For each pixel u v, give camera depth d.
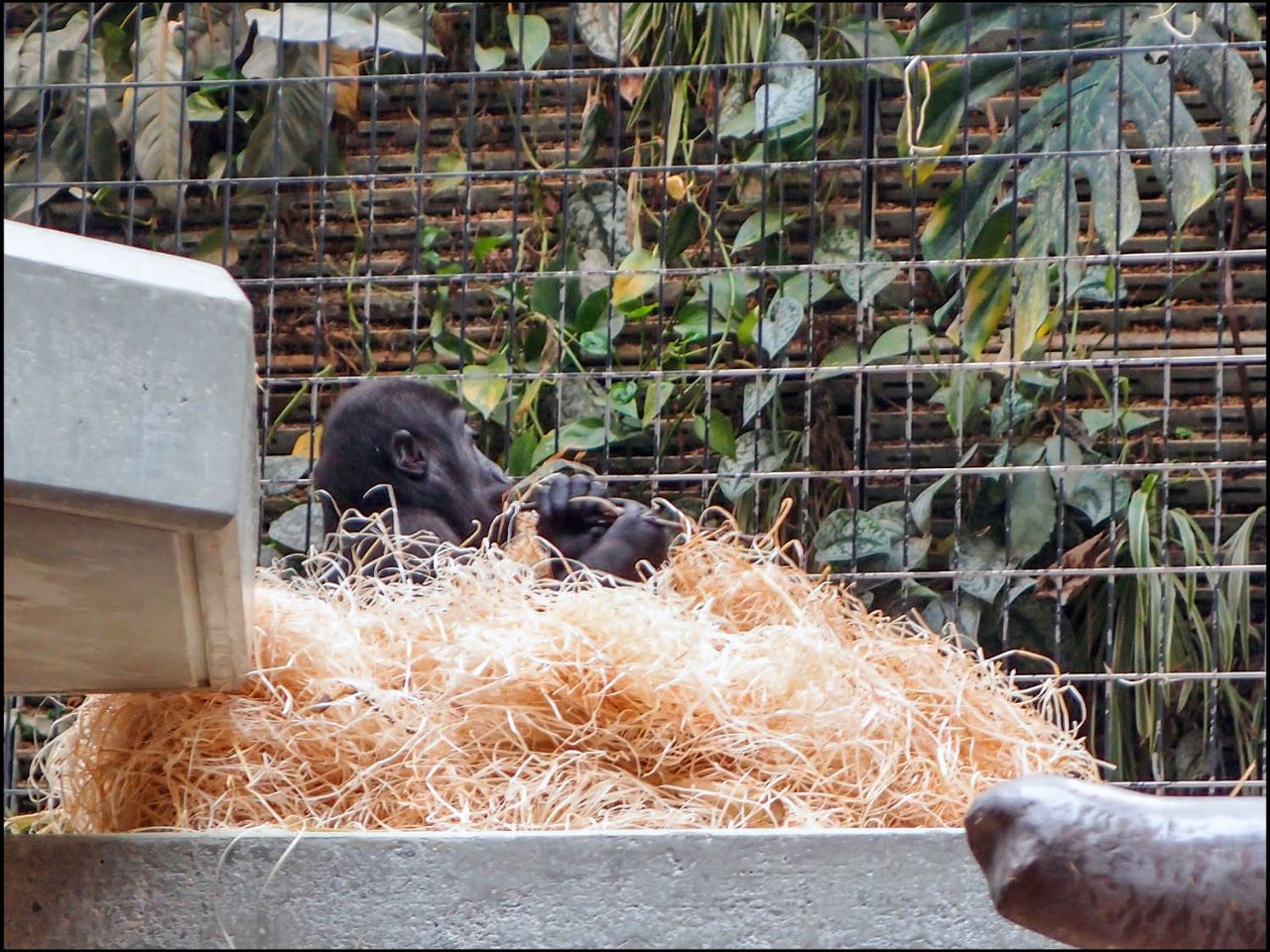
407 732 4.93
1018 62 7.48
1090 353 9.22
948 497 9.12
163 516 3.34
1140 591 8.27
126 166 10.20
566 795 4.84
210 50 10.09
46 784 7.14
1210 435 9.12
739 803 4.88
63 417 3.31
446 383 9.32
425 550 6.95
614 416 9.24
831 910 3.98
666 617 5.38
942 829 4.04
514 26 9.75
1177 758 8.58
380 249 9.80
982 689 5.86
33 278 3.33
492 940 4.02
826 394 9.30
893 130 9.57
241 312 3.49
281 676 5.00
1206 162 8.57
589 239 9.58
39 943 4.04
